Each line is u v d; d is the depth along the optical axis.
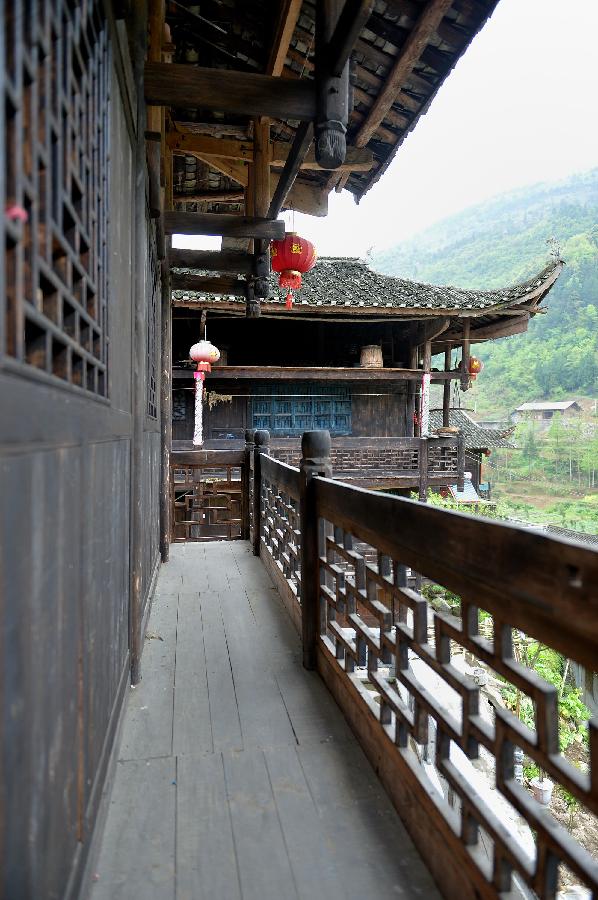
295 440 10.61
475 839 1.28
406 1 3.03
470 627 1.27
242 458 6.09
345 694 2.27
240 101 2.80
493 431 19.84
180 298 9.78
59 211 0.98
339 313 10.87
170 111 4.62
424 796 1.50
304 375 10.90
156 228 3.68
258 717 2.28
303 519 2.77
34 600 0.85
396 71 3.50
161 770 1.91
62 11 1.02
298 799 1.76
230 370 10.55
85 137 1.25
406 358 13.34
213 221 4.37
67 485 1.07
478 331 12.97
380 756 1.86
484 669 8.18
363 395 12.59
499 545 1.13
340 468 10.41
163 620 3.45
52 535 0.96
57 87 0.98
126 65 1.95
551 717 0.99
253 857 1.51
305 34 3.85
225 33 3.90
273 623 3.42
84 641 1.28
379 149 4.93
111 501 1.73
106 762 1.67
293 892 1.39
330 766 1.94
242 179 5.19
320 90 2.80
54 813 0.98
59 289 0.97
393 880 1.43
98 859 1.48
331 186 5.21
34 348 0.90
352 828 1.63
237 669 2.75
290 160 3.77
